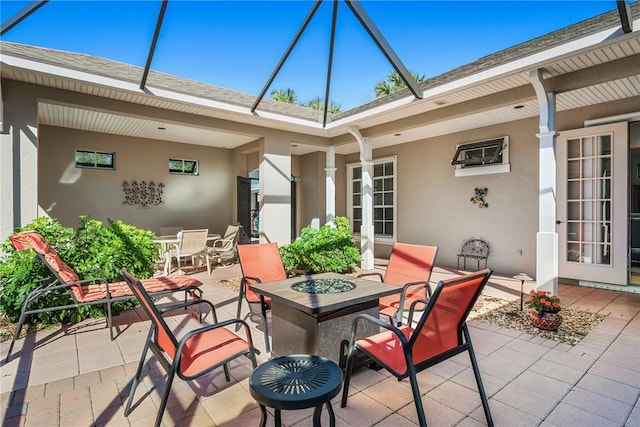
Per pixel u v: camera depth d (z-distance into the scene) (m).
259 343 3.37
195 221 8.69
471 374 2.67
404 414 2.17
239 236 8.70
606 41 3.27
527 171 6.16
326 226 7.07
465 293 2.04
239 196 8.70
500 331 3.56
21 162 4.27
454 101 5.05
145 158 7.94
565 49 3.53
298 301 2.51
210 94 5.48
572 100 5.09
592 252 5.41
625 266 5.05
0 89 3.90
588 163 5.40
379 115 5.84
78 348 3.21
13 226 4.23
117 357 3.03
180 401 2.33
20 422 2.11
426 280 3.56
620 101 5.06
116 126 6.87
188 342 2.34
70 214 7.06
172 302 4.78
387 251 8.77
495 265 6.62
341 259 6.60
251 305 4.58
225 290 5.53
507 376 2.63
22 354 3.08
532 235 6.11
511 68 3.96
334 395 1.55
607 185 5.26
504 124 6.45
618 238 5.12
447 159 7.39
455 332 2.17
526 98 4.43
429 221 7.77
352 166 9.78
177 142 8.38
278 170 6.93
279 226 6.99
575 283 5.59
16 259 3.74
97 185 7.36
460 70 4.52
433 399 2.33
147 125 6.76
